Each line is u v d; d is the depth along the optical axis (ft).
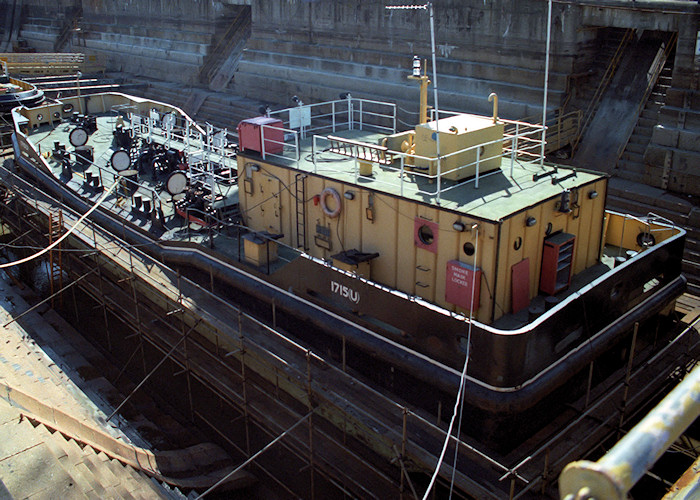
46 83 109.81
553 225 31.96
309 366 31.40
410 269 32.50
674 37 63.98
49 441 27.48
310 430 31.73
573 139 62.80
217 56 108.58
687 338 37.58
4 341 44.50
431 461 27.99
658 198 54.29
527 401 27.68
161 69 116.06
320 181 35.60
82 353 47.70
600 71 66.49
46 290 57.11
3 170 64.18
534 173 34.27
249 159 39.93
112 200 50.72
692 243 50.34
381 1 80.48
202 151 47.19
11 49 153.07
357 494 30.37
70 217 52.21
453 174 32.91
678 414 6.39
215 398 41.93
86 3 138.62
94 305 54.13
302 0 90.79
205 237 43.11
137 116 63.62
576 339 30.63
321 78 87.86
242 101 96.22
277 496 35.50
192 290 41.45
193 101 101.96
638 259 32.81
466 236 29.35
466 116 36.17
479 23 71.10
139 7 123.54
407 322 30.76
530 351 27.76
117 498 27.35
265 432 35.76
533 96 66.80
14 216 62.85
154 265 44.06
